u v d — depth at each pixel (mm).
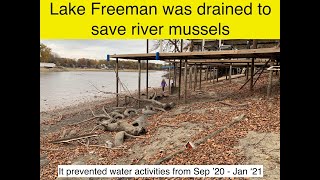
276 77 20875
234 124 9141
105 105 20781
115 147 9094
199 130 9219
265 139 7289
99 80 60656
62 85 45344
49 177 7078
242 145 7184
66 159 8430
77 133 11961
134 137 9961
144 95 24281
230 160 6328
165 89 31547
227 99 14297
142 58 18297
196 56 14641
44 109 21734
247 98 13523
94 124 13891
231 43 22672
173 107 14523
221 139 7836
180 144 8141
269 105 10930
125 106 18766
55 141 10625
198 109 12828
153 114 13586
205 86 24953
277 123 8352
